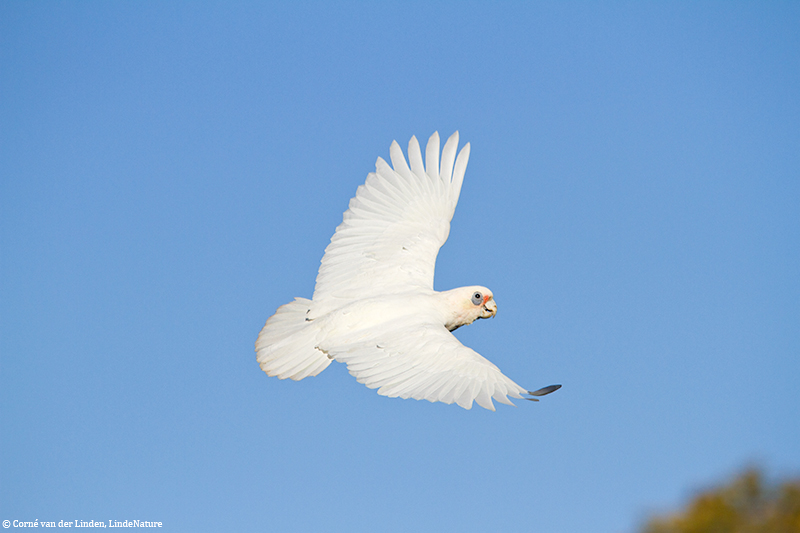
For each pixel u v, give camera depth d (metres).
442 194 16.47
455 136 16.84
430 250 15.55
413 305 14.02
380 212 15.76
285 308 14.66
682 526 13.89
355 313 13.85
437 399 11.94
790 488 13.76
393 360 12.70
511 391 11.93
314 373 13.64
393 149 16.33
